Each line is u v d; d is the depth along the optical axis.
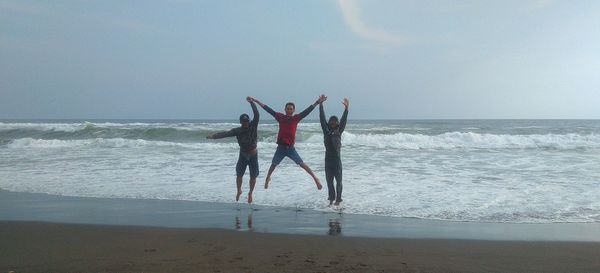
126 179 10.16
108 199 8.12
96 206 7.50
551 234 5.65
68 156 14.79
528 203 7.50
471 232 5.76
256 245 5.09
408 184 9.28
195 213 6.96
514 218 6.55
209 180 10.00
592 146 18.19
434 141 19.69
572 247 5.03
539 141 19.69
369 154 15.34
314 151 16.48
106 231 5.75
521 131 31.17
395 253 4.77
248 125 7.59
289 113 7.68
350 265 4.26
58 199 8.12
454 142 19.42
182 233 5.67
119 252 4.73
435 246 5.07
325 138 7.43
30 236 5.46
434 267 4.24
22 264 4.28
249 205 7.57
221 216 6.74
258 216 6.75
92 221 6.38
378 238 5.45
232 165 12.48
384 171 11.19
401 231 5.81
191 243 5.15
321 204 7.56
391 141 19.83
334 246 5.06
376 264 4.31
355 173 10.85
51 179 10.17
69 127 29.22
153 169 11.72
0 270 4.09
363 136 20.14
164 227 6.01
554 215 6.71
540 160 13.52
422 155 15.02
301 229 5.92
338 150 7.36
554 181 9.61
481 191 8.52
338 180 7.37
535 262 4.46
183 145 18.89
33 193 8.67
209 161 13.41
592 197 7.94
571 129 34.06
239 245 5.08
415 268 4.19
